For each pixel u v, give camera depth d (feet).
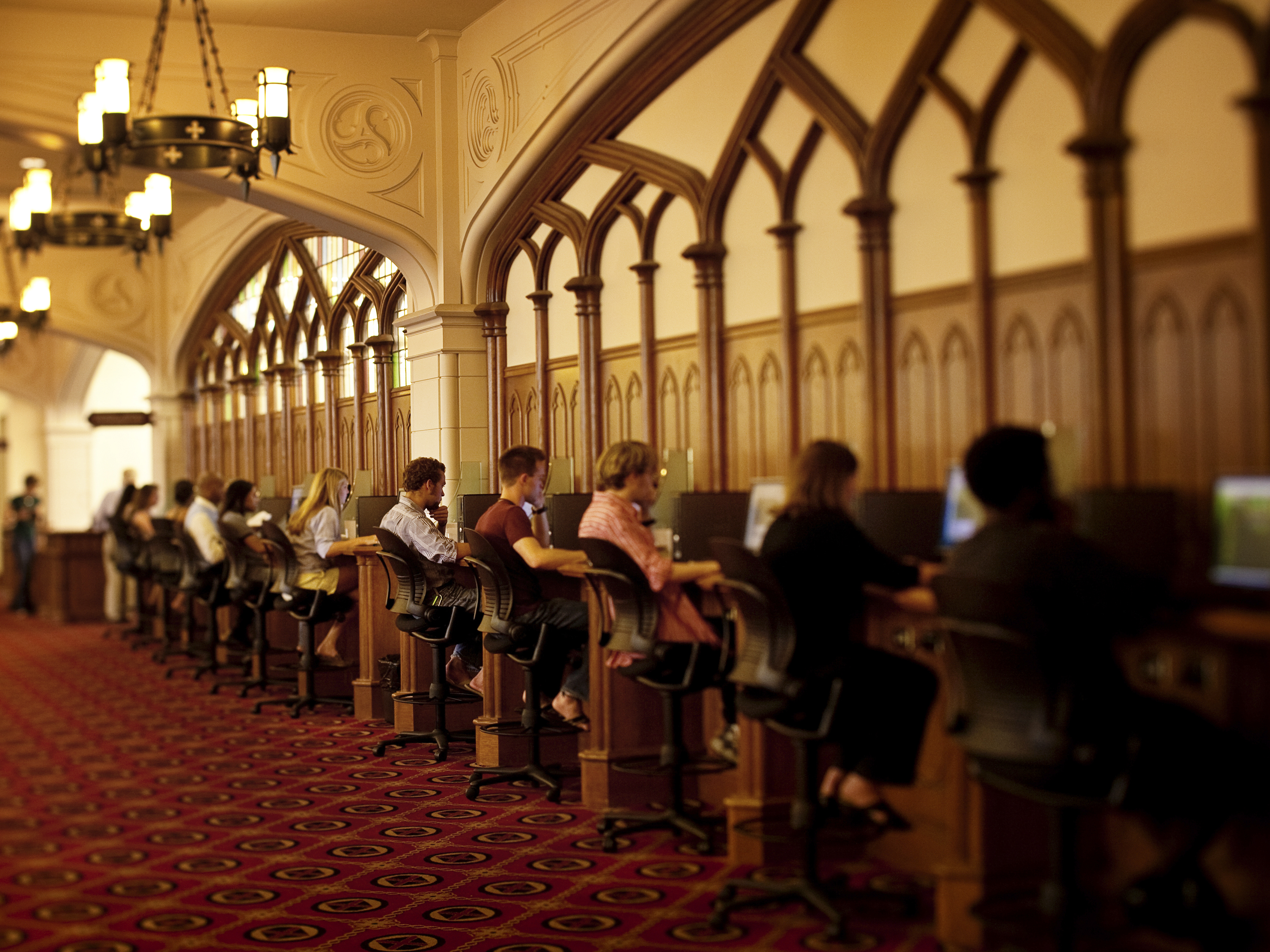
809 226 15.37
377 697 22.61
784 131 15.79
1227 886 9.68
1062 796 9.18
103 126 17.54
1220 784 9.04
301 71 23.71
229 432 38.14
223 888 12.65
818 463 11.57
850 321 14.64
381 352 28.30
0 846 14.35
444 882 12.68
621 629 13.82
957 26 12.96
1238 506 9.53
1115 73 10.93
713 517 15.64
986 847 10.71
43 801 16.56
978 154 12.55
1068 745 8.95
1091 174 11.14
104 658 32.55
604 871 12.99
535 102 21.17
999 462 10.02
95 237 26.21
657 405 18.75
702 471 17.34
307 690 23.79
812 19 15.10
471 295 24.20
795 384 15.55
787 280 15.57
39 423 58.23
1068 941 9.37
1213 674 9.69
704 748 15.65
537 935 11.02
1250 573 9.39
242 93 23.36
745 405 16.63
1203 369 10.31
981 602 9.14
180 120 17.15
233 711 23.98
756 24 16.38
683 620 13.58
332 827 15.02
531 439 23.08
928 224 13.47
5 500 59.26
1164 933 9.33
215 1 22.11
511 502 16.94
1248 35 9.72
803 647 11.14
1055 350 11.80
